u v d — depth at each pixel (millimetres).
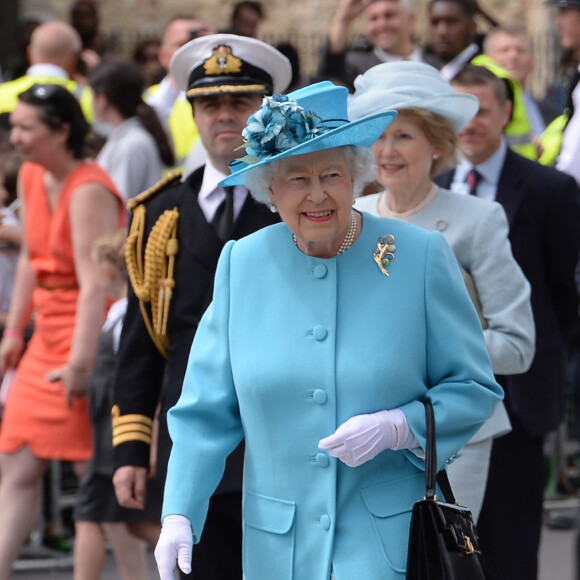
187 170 24391
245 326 13281
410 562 12461
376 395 12852
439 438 12953
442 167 17547
